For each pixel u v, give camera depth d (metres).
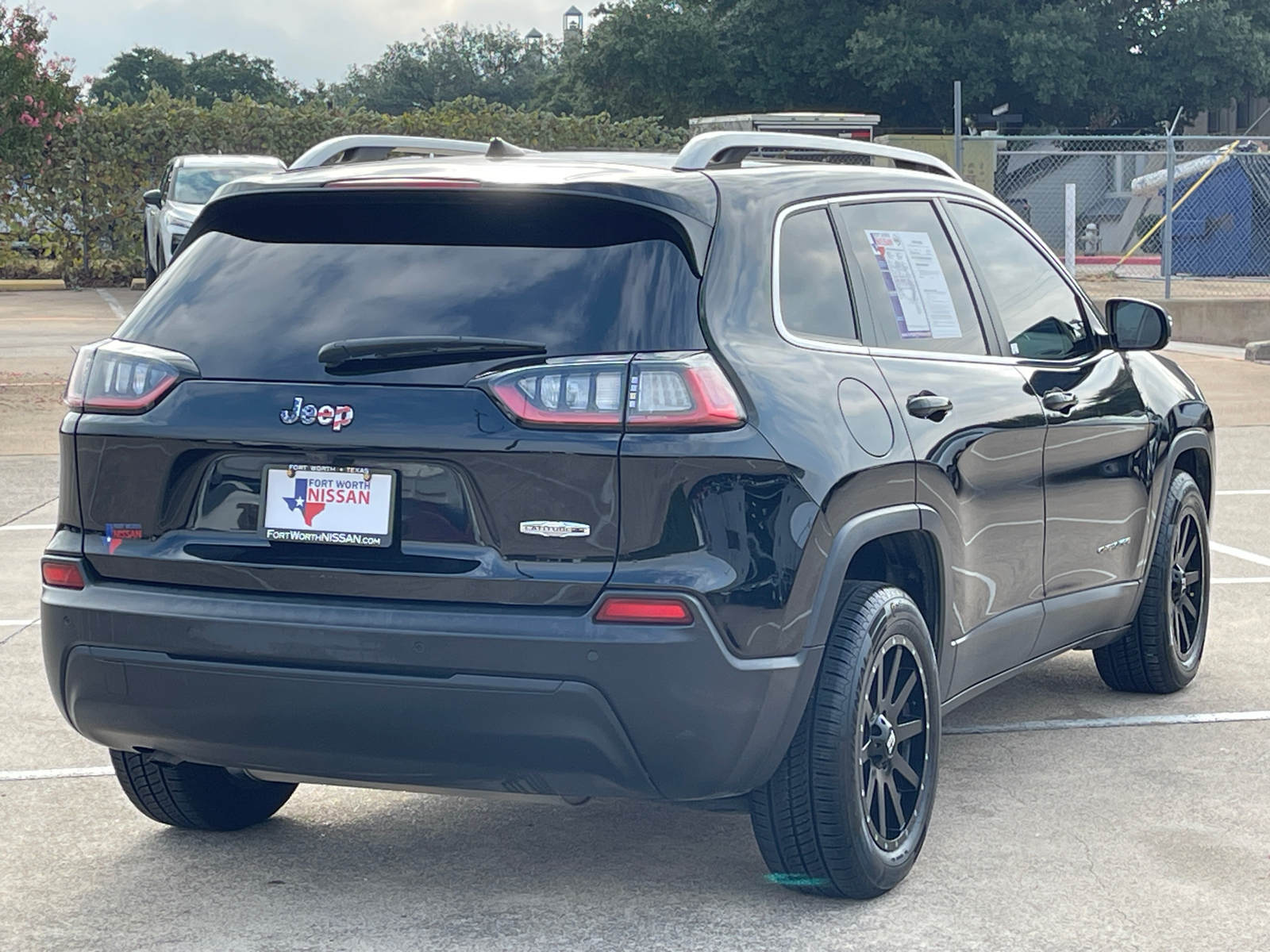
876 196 4.62
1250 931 3.89
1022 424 4.83
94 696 3.88
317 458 3.71
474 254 3.83
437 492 3.63
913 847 4.23
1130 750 5.45
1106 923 3.95
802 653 3.74
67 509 4.00
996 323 5.00
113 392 3.92
